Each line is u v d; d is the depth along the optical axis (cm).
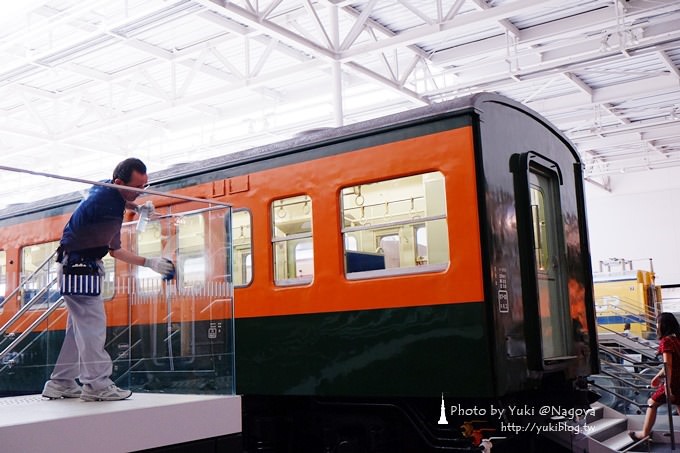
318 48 1123
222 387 471
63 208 487
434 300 580
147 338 484
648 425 905
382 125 619
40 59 1307
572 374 677
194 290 486
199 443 448
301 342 654
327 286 642
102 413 398
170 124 1769
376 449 639
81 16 1129
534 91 1631
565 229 715
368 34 1301
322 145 656
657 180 2555
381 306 608
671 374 902
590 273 750
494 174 589
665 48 1366
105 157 1909
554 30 1284
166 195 479
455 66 1471
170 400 452
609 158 2372
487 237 563
